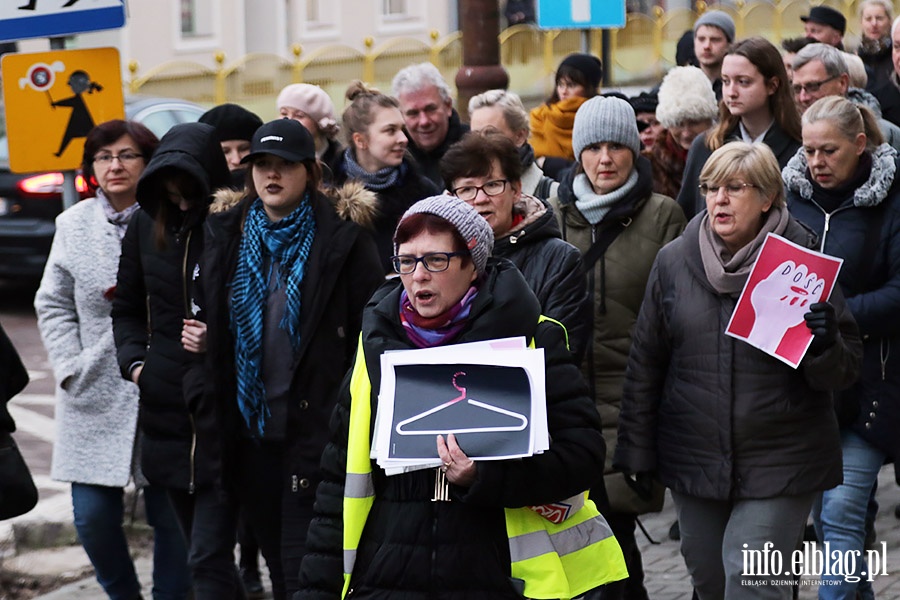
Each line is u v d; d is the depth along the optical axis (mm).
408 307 4805
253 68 24297
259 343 6559
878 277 7059
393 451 4543
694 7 36594
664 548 9305
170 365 7062
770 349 6191
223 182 7227
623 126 7602
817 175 7094
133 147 7664
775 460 6293
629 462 6613
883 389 7062
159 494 7625
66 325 7699
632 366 6637
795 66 9664
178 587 7715
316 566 4879
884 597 8211
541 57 28094
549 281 6773
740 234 6312
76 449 7641
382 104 8523
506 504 4574
